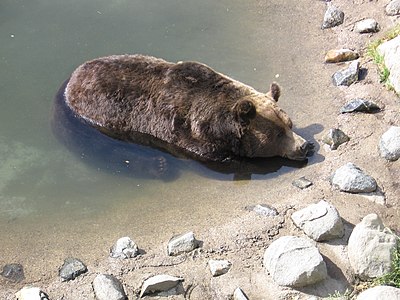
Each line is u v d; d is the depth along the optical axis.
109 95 9.10
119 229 7.83
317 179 8.34
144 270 7.12
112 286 6.84
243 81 10.05
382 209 7.68
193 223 7.81
